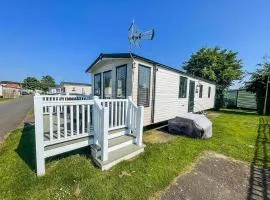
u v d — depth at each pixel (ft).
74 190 9.61
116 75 24.07
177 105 30.94
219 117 41.06
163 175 11.60
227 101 66.90
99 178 10.87
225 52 74.95
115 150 14.42
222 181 11.36
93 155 13.14
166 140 19.89
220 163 14.11
